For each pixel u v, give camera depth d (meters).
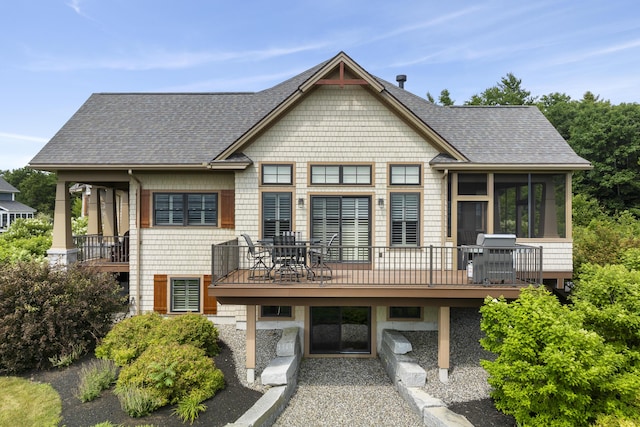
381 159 10.40
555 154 10.64
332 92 10.45
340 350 10.41
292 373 8.38
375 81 9.93
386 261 10.32
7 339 8.20
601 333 6.95
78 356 8.74
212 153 11.12
